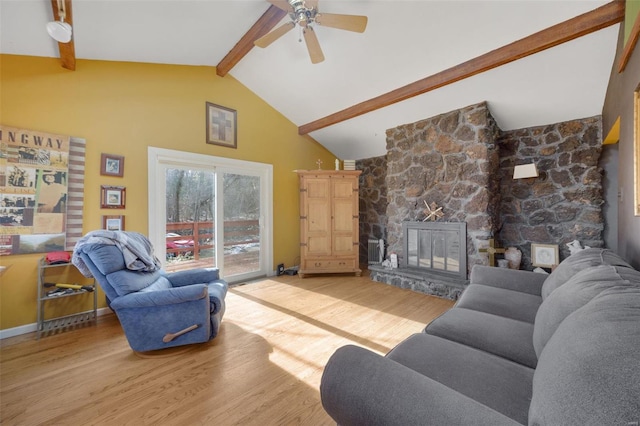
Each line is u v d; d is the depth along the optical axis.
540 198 3.58
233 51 3.38
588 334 0.68
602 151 3.26
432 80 3.12
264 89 4.29
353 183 4.54
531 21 2.34
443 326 1.50
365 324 2.62
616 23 2.11
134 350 2.03
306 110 4.52
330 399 0.81
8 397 1.60
